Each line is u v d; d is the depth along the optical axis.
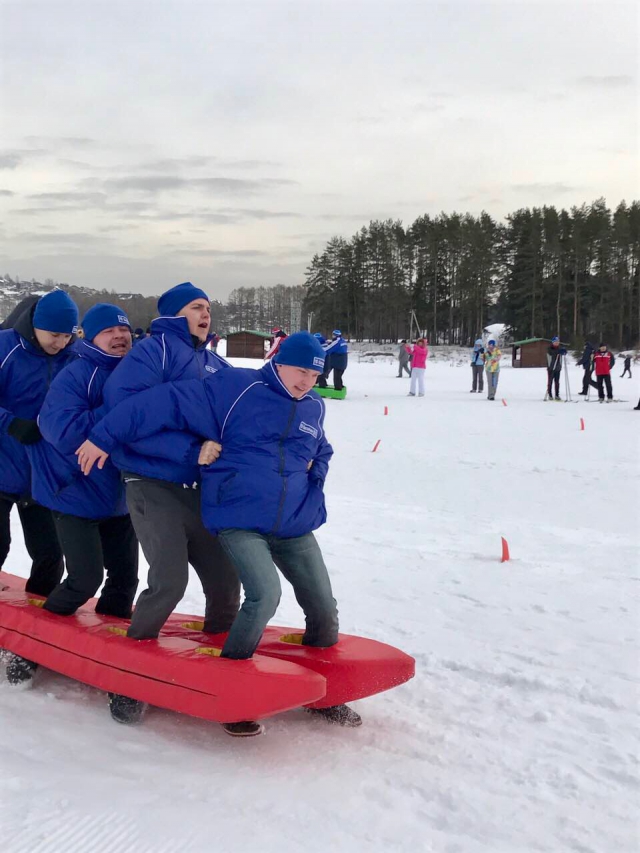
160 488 3.51
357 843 2.52
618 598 5.19
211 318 3.85
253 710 3.04
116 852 2.44
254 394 3.37
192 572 6.04
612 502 8.40
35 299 4.11
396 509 8.14
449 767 3.05
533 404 19.50
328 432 14.27
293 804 2.75
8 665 3.85
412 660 3.51
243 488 3.31
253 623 3.25
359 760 3.11
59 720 3.42
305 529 3.48
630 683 3.82
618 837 2.57
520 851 2.50
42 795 2.76
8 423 3.77
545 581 5.61
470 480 9.75
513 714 3.53
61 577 4.46
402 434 13.94
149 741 3.24
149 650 3.34
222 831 2.57
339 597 5.31
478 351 23.47
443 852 2.49
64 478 3.72
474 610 5.00
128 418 3.35
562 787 2.89
